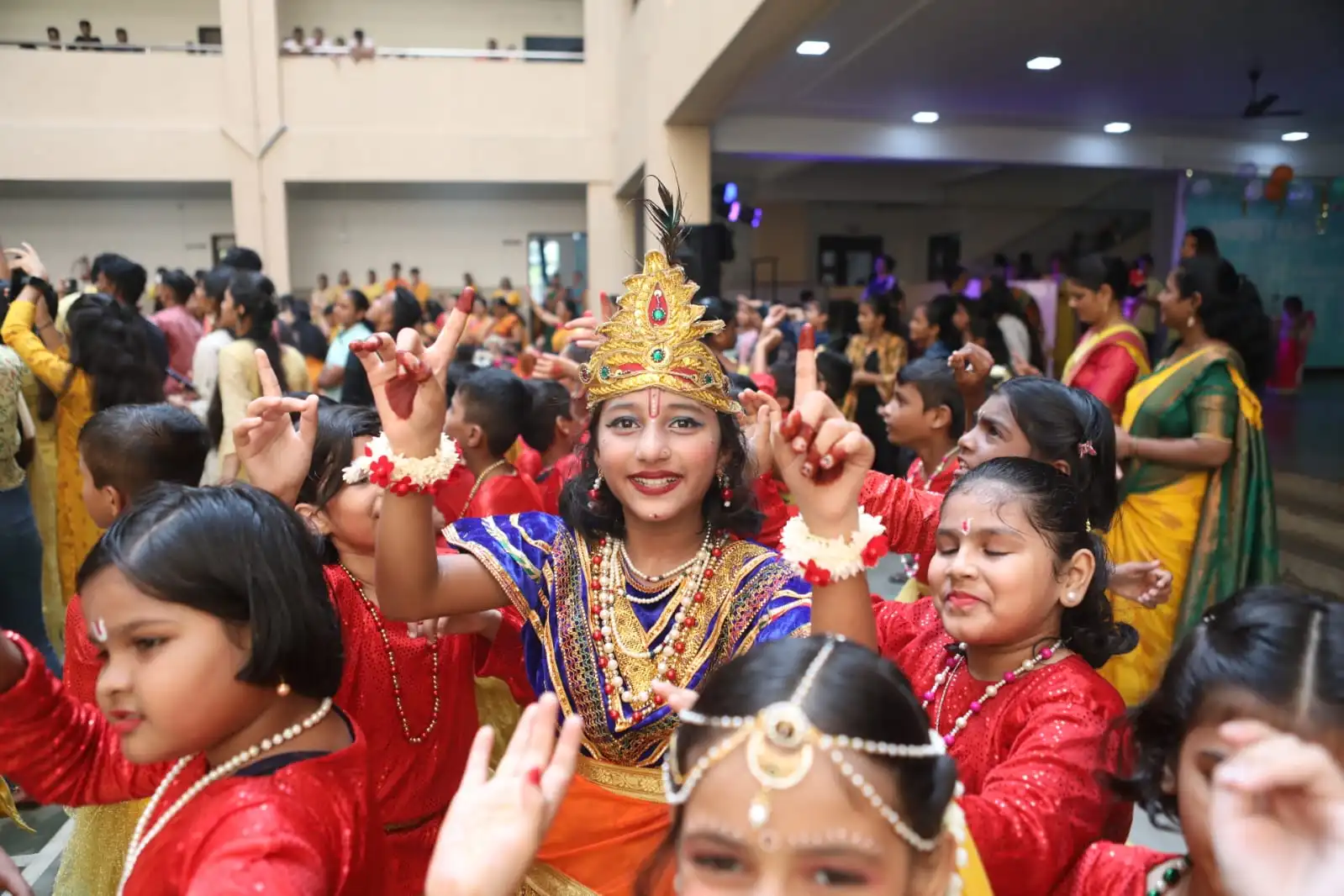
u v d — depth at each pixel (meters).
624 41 11.35
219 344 4.17
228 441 3.66
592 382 1.36
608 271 13.38
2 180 12.40
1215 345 3.05
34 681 1.19
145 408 1.96
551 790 0.86
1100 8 5.54
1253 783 0.65
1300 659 0.82
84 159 12.42
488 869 0.79
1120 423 3.29
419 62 12.91
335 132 12.84
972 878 0.96
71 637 1.53
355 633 1.61
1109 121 9.32
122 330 3.59
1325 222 10.65
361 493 1.62
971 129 9.67
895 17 5.71
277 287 12.90
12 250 3.96
